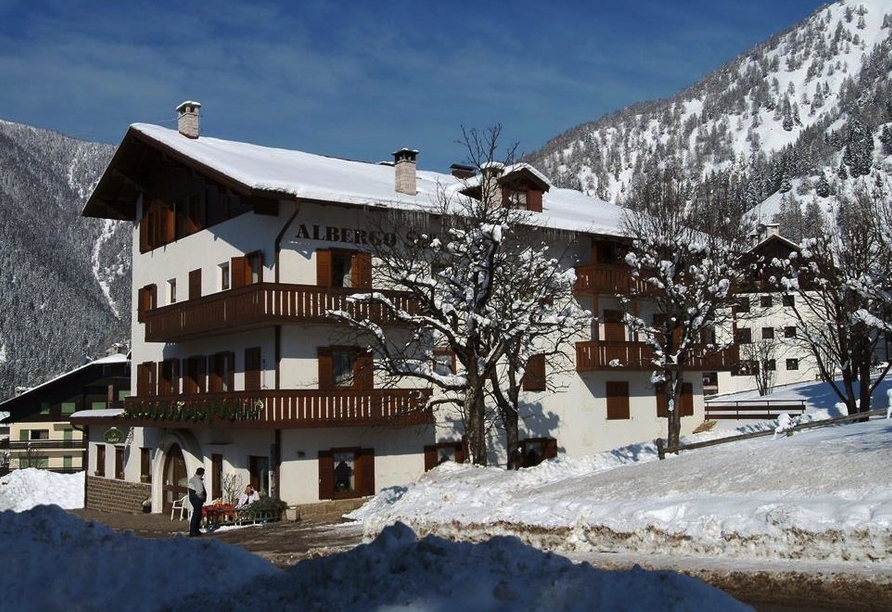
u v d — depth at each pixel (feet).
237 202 103.96
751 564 43.21
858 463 53.36
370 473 98.68
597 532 53.83
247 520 90.58
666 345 92.84
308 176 102.17
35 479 155.84
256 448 97.81
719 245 99.35
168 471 116.98
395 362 92.02
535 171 117.29
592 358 116.37
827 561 42.37
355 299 80.33
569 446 116.88
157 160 121.39
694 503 51.37
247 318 92.94
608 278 116.37
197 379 112.78
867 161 634.02
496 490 72.90
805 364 237.66
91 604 33.12
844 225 118.93
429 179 130.31
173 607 32.19
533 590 25.11
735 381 246.06
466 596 25.18
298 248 96.07
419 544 28.68
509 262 88.02
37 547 36.52
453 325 80.53
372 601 26.07
